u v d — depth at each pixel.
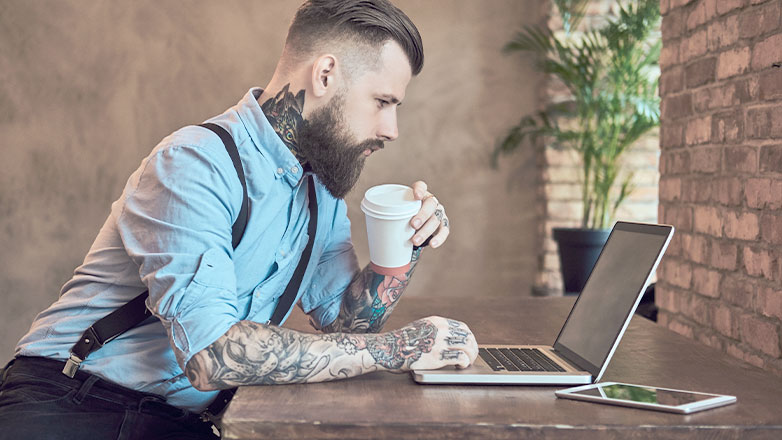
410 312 1.94
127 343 1.30
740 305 1.71
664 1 2.21
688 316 2.04
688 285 2.04
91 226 4.68
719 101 1.82
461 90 4.61
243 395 1.08
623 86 3.99
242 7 4.59
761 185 1.60
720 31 1.81
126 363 1.29
